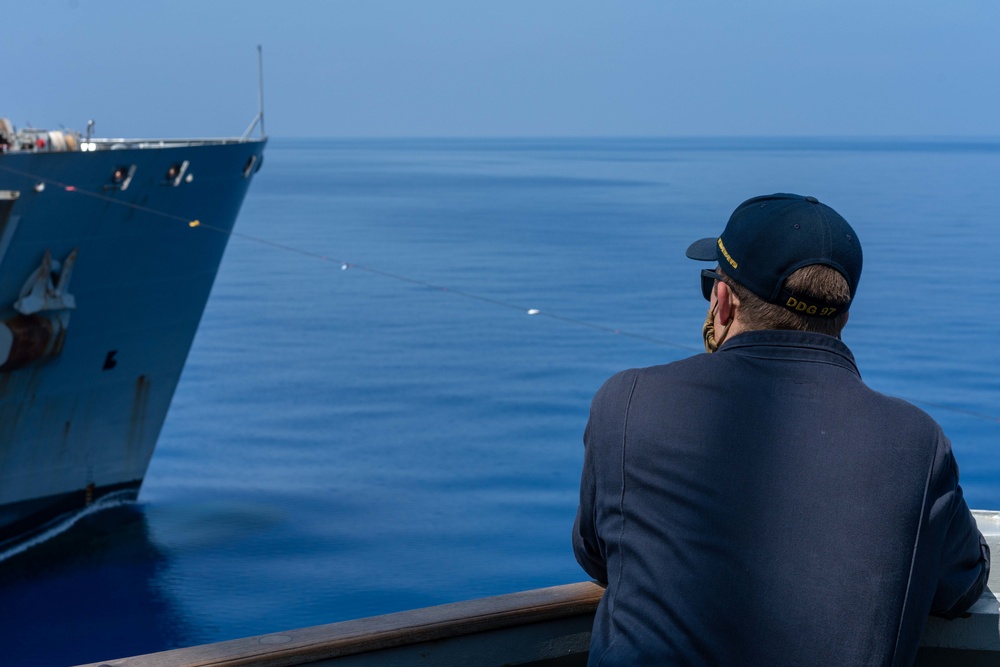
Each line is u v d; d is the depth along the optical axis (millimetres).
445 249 75562
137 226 15719
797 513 1540
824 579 1507
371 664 1780
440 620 1815
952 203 118812
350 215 105062
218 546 18000
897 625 1511
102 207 14812
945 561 1649
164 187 15992
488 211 110812
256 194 140750
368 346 42562
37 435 15352
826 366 1647
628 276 60938
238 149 17703
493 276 61938
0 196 12898
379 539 19109
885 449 1562
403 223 96188
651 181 170750
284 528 19500
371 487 22875
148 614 14875
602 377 36250
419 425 29266
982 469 25422
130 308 16344
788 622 1496
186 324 18109
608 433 1687
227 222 18391
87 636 13977
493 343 43219
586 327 46156
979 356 38250
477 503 21875
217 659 1681
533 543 19344
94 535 16938
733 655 1499
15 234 13438
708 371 1670
